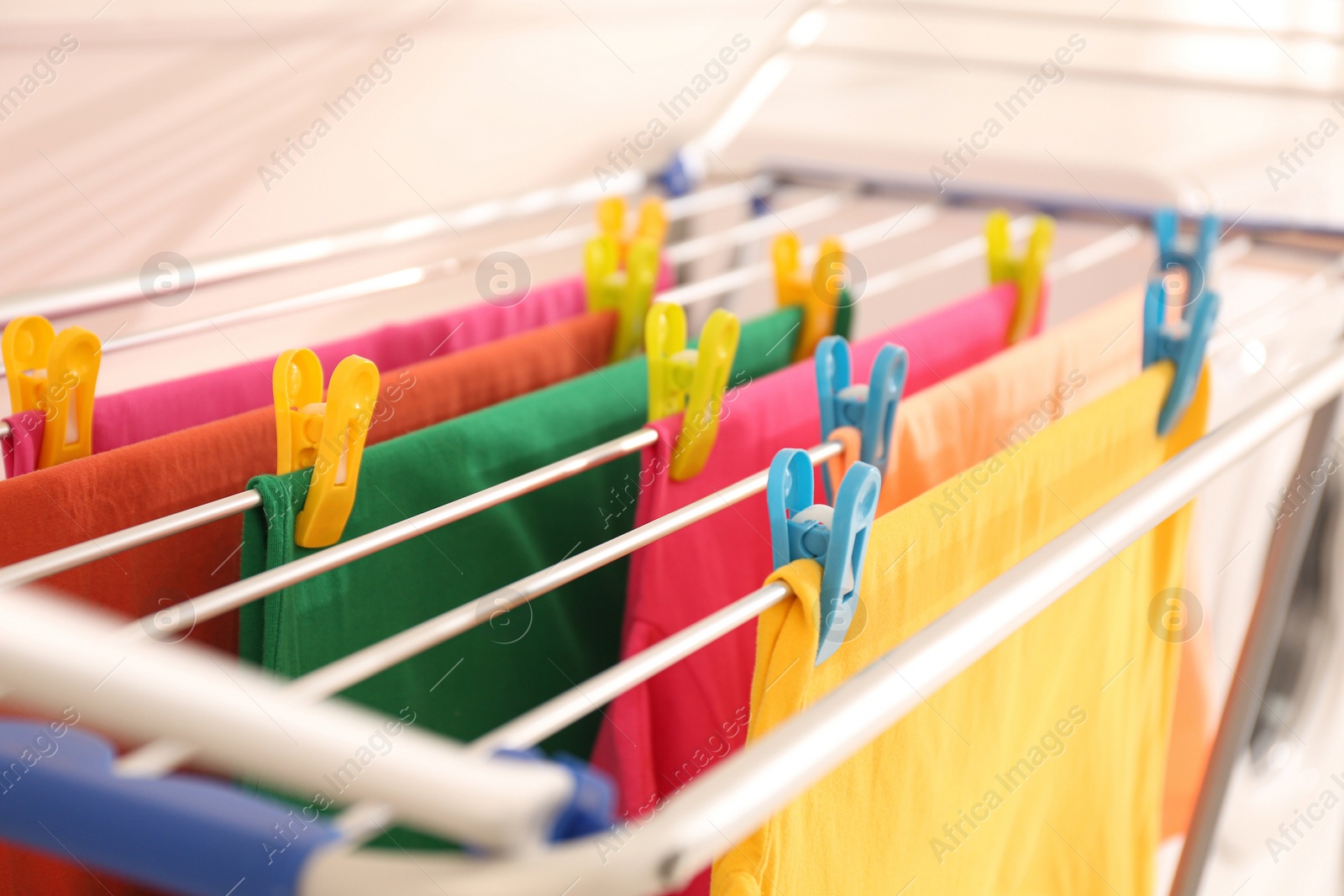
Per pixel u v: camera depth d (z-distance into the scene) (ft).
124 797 0.78
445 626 1.34
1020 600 1.29
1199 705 2.94
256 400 2.06
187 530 1.66
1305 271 4.05
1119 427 2.15
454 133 4.23
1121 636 2.21
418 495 1.76
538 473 1.66
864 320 5.04
